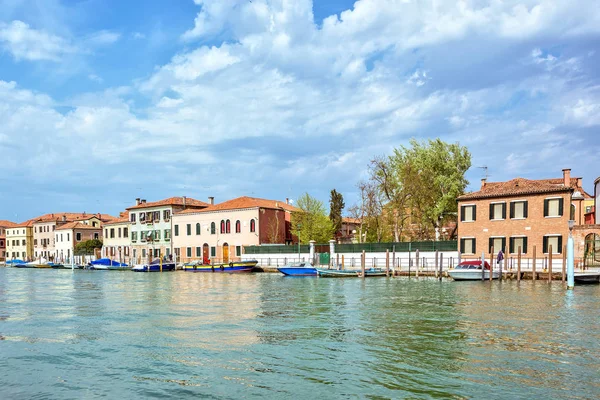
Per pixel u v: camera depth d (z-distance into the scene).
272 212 65.12
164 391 11.25
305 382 11.65
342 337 16.28
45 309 24.19
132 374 12.51
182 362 13.47
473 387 11.20
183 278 49.41
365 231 57.41
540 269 37.88
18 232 111.44
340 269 46.62
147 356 14.12
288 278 45.97
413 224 57.09
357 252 51.22
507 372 12.27
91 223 100.94
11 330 18.20
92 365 13.35
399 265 48.06
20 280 50.31
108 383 11.88
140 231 78.31
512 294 28.17
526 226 40.53
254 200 67.19
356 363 13.11
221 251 66.50
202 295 30.39
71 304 26.34
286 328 17.97
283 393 10.98
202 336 16.70
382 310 22.20
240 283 40.44
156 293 32.28
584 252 37.97
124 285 40.59
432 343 15.28
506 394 10.79
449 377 11.90
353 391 11.02
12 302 27.62
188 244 70.88
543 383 11.45
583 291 29.50
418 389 11.11
